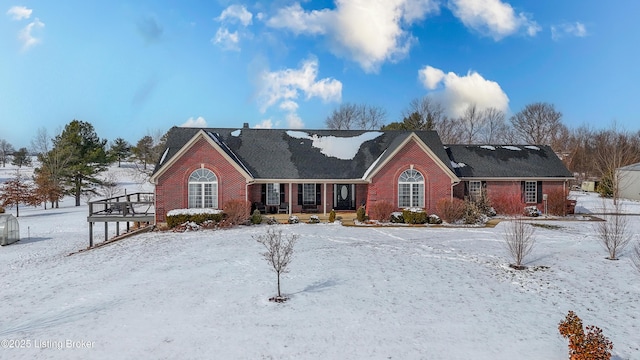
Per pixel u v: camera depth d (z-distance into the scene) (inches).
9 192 1551.4
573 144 2886.3
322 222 1004.6
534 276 540.1
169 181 971.3
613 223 890.7
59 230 1163.9
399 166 1042.1
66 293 488.1
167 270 574.9
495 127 2997.0
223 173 984.3
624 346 339.6
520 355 324.2
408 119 2635.3
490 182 1186.6
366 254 657.6
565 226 968.9
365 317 401.4
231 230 887.1
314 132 1236.5
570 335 303.7
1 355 326.0
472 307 429.1
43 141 2682.1
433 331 368.8
